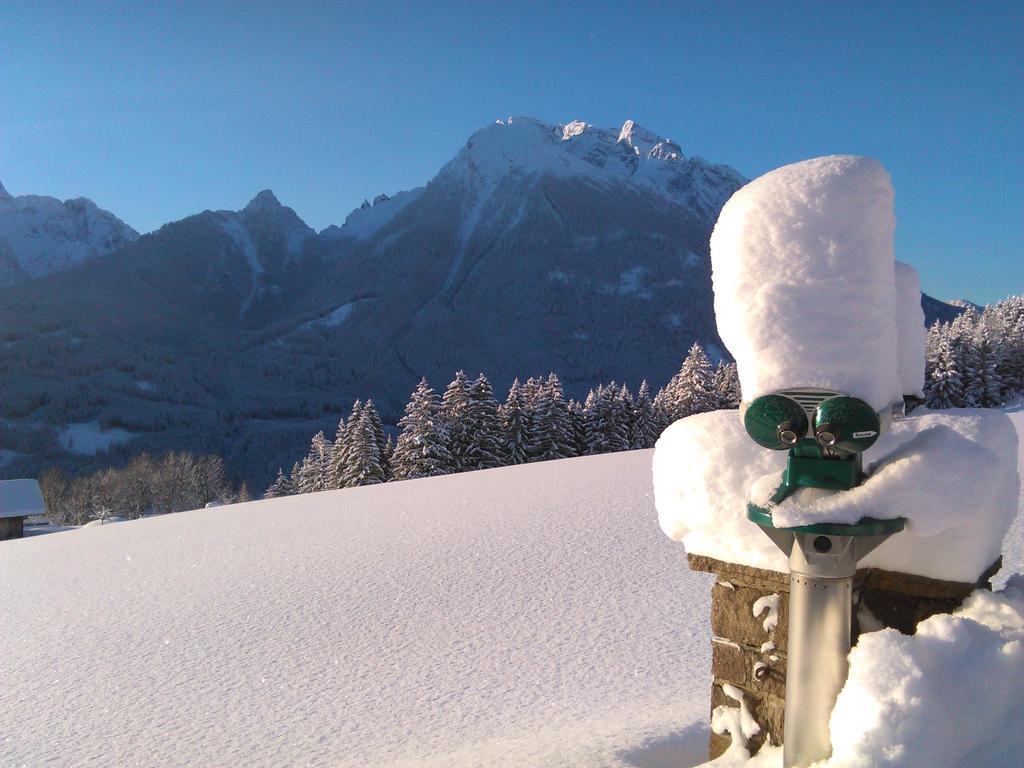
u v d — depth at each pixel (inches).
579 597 290.4
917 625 68.7
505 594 306.3
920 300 78.8
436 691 206.5
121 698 233.3
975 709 61.4
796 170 67.4
